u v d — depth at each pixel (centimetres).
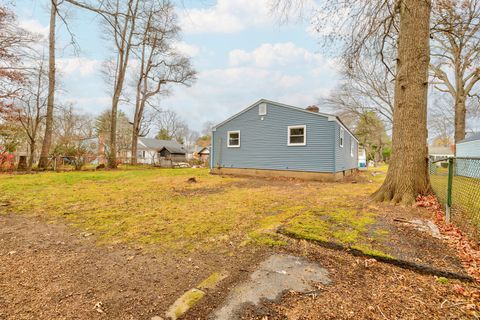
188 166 2745
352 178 1197
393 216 403
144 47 1925
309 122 1077
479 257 248
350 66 677
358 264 246
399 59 524
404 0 502
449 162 367
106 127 3747
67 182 866
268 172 1196
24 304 179
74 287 203
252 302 184
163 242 307
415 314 170
